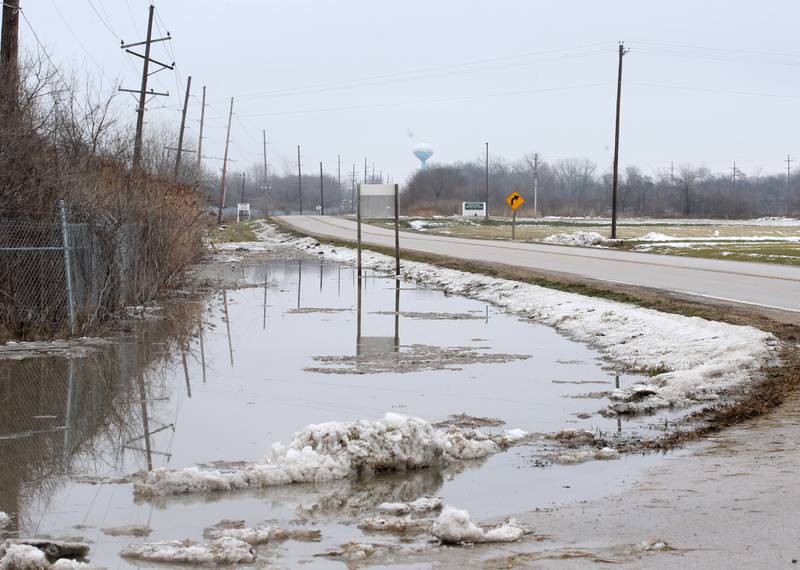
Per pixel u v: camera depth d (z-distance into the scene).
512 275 29.94
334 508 7.82
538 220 110.62
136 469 9.23
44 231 18.88
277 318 22.64
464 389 13.46
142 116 38.19
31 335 18.12
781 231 77.88
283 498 8.16
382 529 7.11
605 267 33.56
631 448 9.72
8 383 13.99
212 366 15.57
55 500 8.09
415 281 34.78
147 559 6.37
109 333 19.48
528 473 8.87
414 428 9.30
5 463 9.46
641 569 5.71
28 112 20.22
